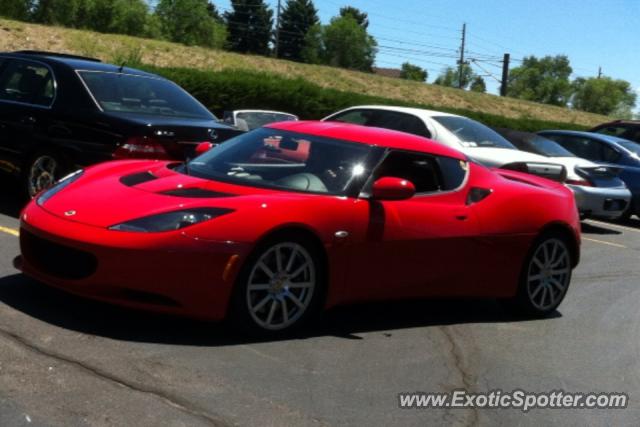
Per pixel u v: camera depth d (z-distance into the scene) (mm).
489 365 5102
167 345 4570
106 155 7098
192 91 27875
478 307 6656
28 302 5031
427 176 5781
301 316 5035
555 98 104062
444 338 5562
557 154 12570
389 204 5398
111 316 4945
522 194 6230
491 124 36938
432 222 5578
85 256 4598
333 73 49281
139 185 5125
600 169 12266
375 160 5512
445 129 10711
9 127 7812
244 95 28984
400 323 5797
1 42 33875
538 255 6367
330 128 5863
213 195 4934
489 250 5934
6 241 6574
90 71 7754
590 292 7688
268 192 5094
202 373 4223
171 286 4520
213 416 3715
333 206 5090
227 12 104188
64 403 3648
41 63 7922
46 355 4188
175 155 7180
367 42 104500
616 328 6434
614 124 17203
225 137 7598
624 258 10000
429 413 4152
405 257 5441
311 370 4516
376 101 33312
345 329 5430
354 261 5180
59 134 7414
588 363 5398
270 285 4859
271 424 3723
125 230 4543
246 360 4512
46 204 5012
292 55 105938
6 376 3859
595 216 12297
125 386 3918
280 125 5996
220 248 4574
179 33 85625
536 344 5723
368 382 4473
